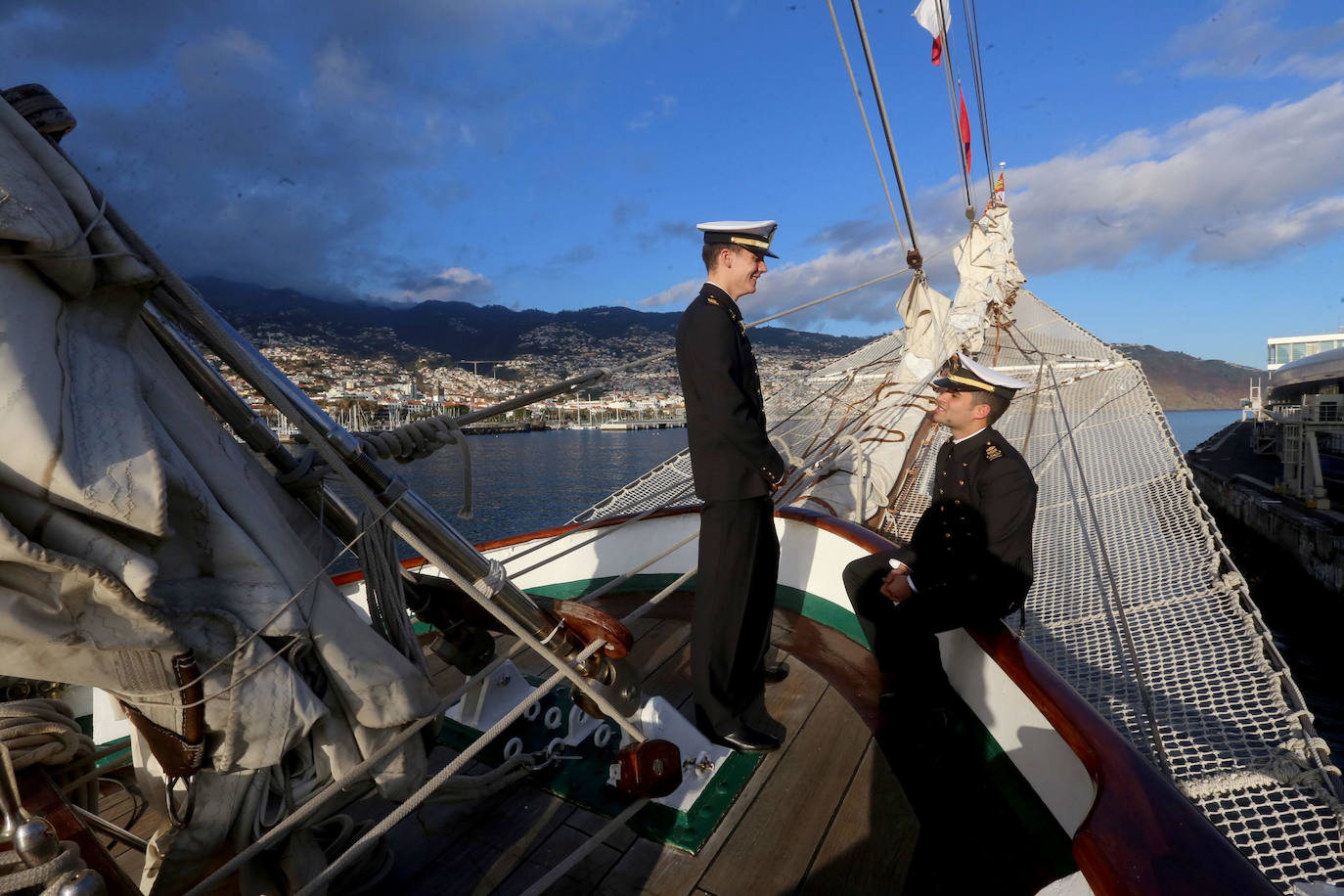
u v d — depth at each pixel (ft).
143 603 3.64
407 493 5.38
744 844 6.06
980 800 6.69
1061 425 31.32
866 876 5.71
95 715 8.34
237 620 4.12
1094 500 23.18
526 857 5.95
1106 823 3.83
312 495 5.42
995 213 36.29
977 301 27.71
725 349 6.55
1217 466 135.64
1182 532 18.89
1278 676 11.38
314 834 5.66
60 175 3.72
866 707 8.26
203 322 4.42
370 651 4.82
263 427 5.27
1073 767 5.63
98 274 3.84
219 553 4.14
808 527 11.35
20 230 3.23
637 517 10.03
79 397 3.56
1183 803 4.01
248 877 4.69
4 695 7.97
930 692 7.61
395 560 5.42
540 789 6.79
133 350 4.26
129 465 3.59
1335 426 82.07
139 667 3.84
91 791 5.06
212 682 4.03
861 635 10.27
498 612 5.61
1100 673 13.30
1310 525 69.10
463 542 5.61
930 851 6.00
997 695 7.09
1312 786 8.67
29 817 3.61
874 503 15.35
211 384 5.09
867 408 17.56
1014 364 39.11
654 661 9.70
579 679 5.89
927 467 20.72
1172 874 3.39
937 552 8.00
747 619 7.02
